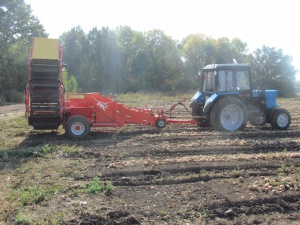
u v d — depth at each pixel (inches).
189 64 1920.5
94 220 185.5
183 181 251.3
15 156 325.1
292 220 190.4
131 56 1937.7
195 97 498.9
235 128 454.3
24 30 1412.4
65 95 460.8
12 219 188.9
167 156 326.0
